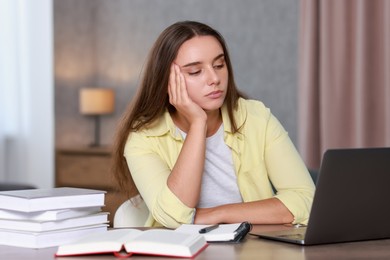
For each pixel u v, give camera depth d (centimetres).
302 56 509
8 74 607
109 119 664
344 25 489
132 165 226
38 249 166
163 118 234
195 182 204
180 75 216
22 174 619
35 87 622
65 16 642
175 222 203
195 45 217
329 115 495
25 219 172
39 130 625
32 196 171
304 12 506
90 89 619
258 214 210
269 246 167
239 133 239
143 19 645
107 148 604
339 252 160
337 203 167
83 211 180
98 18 669
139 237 156
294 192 222
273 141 241
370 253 159
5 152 610
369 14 475
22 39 615
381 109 476
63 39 640
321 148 503
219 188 240
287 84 570
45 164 626
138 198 238
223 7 601
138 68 649
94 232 180
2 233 173
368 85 477
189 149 208
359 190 170
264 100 580
